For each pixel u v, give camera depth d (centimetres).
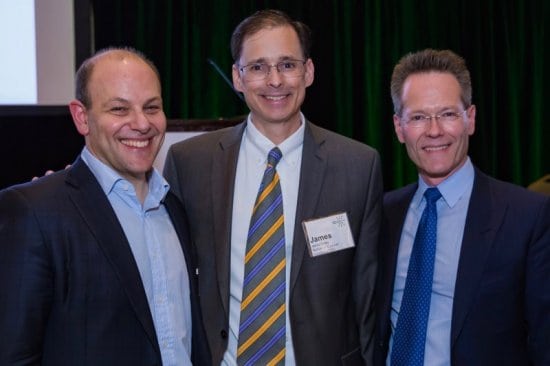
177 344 178
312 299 196
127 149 172
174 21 443
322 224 199
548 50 475
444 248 197
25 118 350
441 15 466
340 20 459
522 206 189
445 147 196
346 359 199
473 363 184
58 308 160
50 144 355
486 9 468
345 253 201
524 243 184
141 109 172
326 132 215
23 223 158
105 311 163
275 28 198
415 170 470
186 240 193
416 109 196
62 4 327
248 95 202
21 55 322
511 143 473
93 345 161
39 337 156
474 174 202
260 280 195
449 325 190
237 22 445
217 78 446
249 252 197
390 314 205
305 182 202
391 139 466
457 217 199
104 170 176
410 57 205
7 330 152
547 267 181
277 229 198
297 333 193
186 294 187
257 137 207
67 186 168
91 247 164
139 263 175
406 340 194
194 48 444
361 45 464
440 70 197
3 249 156
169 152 220
